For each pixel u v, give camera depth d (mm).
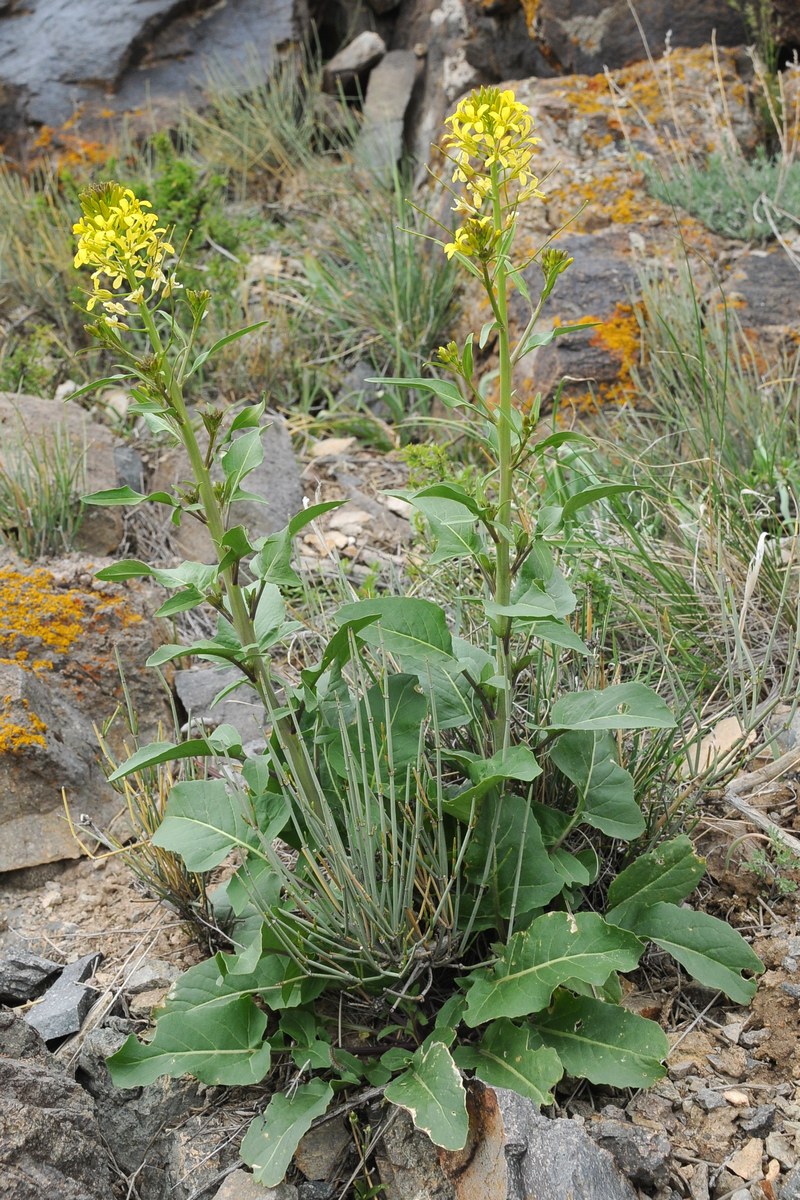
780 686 3176
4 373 5188
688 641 3322
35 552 4020
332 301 5781
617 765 2539
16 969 2697
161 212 6031
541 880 2354
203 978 2354
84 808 3160
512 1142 1990
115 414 5000
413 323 5527
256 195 7098
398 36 8180
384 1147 2199
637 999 2475
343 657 2434
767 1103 2195
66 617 3477
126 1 7613
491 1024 2264
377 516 4469
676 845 2422
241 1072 2211
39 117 7539
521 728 2713
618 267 5059
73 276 5770
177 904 2715
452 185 5941
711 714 3174
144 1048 2240
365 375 5516
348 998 2426
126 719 3422
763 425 4137
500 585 2260
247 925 2633
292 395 5355
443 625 2357
